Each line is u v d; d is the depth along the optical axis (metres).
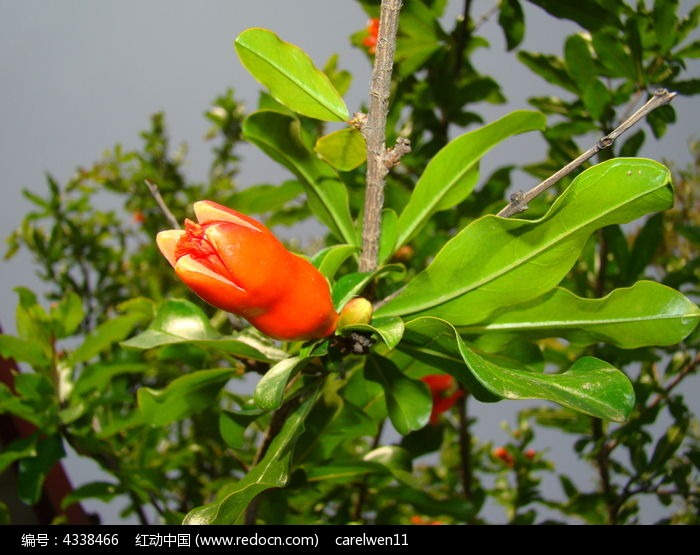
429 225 2.62
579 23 2.28
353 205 2.49
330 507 2.88
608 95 2.31
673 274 2.54
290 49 1.42
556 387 1.17
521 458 3.41
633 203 1.22
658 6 2.21
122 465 2.39
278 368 1.35
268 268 1.25
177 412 1.86
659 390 2.58
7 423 2.41
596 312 1.43
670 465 2.72
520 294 1.40
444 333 1.31
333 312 1.38
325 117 1.45
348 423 1.90
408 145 1.40
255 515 1.93
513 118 1.55
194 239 1.27
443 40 2.60
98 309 3.89
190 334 1.77
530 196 1.28
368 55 2.85
